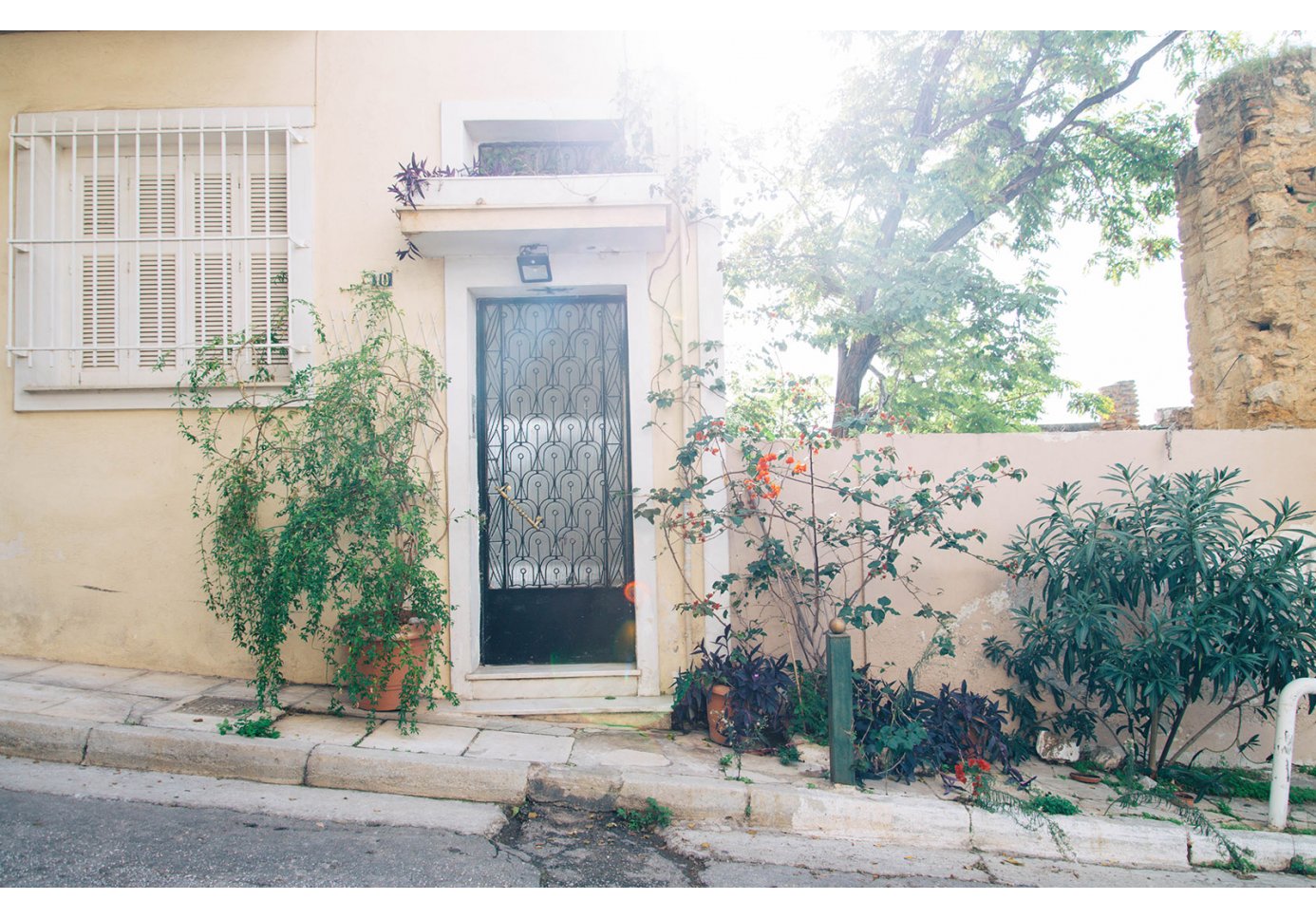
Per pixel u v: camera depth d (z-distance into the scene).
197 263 5.70
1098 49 9.56
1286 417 6.50
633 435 5.55
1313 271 6.61
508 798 4.30
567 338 5.87
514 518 5.79
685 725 5.32
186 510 5.49
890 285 8.67
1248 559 4.72
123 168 5.75
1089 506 5.32
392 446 5.08
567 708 5.32
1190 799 4.81
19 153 5.64
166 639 5.46
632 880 3.55
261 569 4.83
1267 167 6.72
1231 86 7.04
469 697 5.41
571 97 5.68
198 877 3.24
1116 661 4.80
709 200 5.65
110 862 3.30
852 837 4.18
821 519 5.57
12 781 4.02
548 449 5.82
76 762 4.32
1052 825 4.19
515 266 5.57
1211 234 7.32
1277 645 4.57
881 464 5.59
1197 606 4.69
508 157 5.94
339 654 5.27
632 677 5.51
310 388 5.25
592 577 5.78
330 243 5.60
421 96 5.66
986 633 5.55
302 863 3.43
